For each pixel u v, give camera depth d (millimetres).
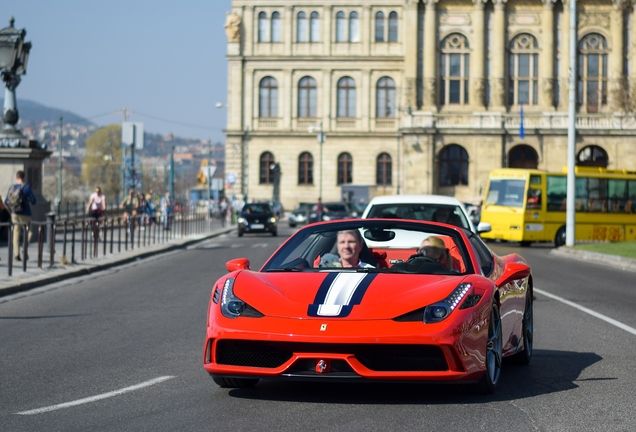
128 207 44781
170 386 8055
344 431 6289
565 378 8547
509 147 80250
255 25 89812
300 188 90125
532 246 42062
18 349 10422
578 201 41656
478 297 7262
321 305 7031
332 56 89375
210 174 54750
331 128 89812
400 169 87688
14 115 31484
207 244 39000
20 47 30953
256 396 7562
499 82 83000
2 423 6613
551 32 82938
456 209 14977
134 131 31422
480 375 7188
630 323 13102
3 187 30859
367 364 6828
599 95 83438
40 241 21734
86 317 13625
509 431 6312
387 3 89125
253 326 6945
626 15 82750
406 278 7562
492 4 83438
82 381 8352
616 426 6500
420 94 84250
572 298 16953
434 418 6715
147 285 19172
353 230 8586
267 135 89938
